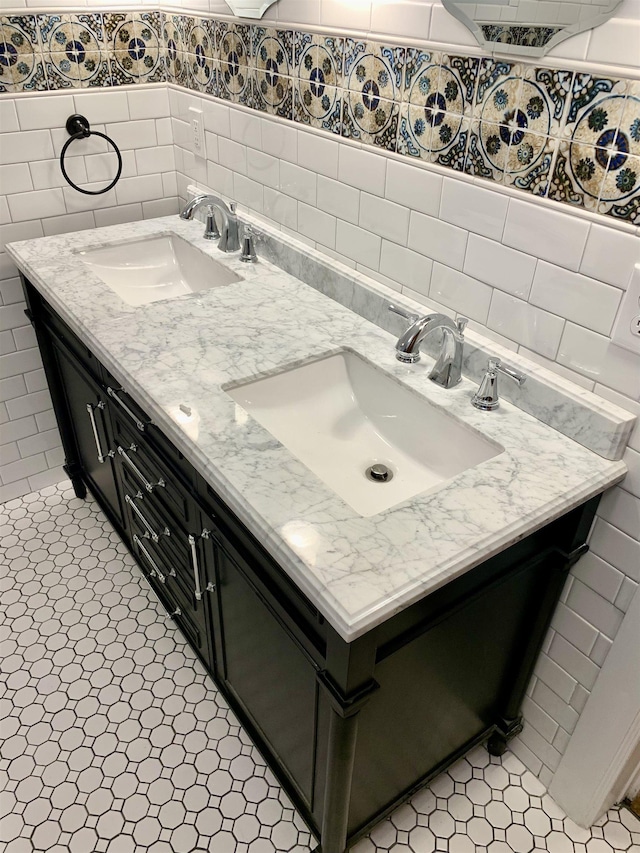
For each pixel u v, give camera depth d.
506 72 1.09
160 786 1.57
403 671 1.15
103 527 2.24
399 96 1.30
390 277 1.49
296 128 1.59
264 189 1.79
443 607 1.11
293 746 1.34
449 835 1.50
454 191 1.26
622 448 1.14
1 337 2.08
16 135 1.86
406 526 1.02
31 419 2.25
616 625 1.26
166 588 1.82
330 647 0.99
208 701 1.74
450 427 1.29
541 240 1.14
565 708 1.44
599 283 1.08
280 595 1.12
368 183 1.45
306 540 0.99
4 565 2.09
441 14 1.16
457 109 1.19
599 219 1.04
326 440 1.42
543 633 1.38
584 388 1.17
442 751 1.46
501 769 1.63
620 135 0.97
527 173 1.12
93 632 1.90
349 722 1.05
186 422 1.21
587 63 0.98
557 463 1.15
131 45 1.94
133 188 2.14
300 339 1.48
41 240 1.91
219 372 1.35
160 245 2.02
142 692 1.76
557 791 1.54
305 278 1.72
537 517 1.05
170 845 1.47
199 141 1.99
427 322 1.21
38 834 1.48
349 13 1.34
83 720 1.69
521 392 1.26
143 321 1.53
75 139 1.96
